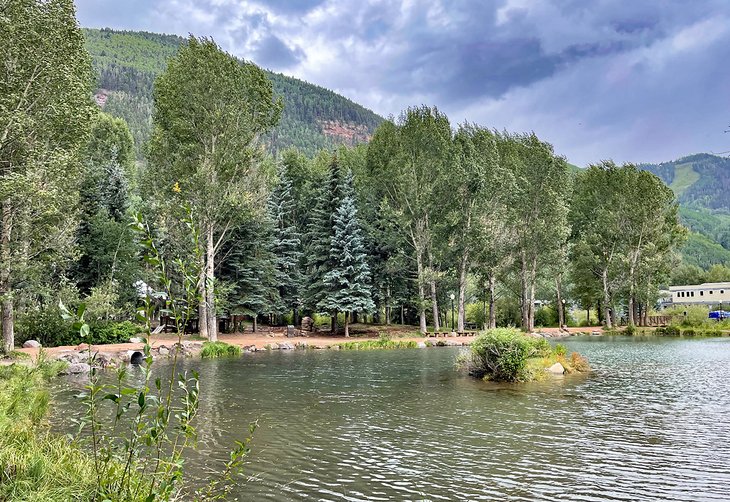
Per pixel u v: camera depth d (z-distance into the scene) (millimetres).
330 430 11859
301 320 54250
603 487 8195
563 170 49938
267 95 38281
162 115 37188
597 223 57938
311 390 17609
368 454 9938
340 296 44406
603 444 10695
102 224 36406
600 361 26922
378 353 32844
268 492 7879
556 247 50125
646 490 8070
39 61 23844
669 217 61031
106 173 41812
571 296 65562
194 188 33125
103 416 12336
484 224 45594
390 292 51438
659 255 56281
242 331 45281
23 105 23844
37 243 25344
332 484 8273
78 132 26781
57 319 27469
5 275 22797
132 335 31734
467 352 23781
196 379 5285
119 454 5641
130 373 20828
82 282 36812
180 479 5531
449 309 62438
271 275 45312
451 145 46969
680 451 10172
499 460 9594
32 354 23062
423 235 46938
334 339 42438
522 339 20250
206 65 34375
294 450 10172
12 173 21969
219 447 10320
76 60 26391
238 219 37062
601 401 15547
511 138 51219
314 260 45875
